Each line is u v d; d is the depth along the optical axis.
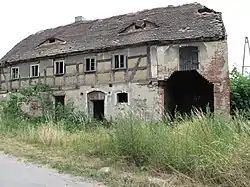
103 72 22.03
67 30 27.34
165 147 7.43
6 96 27.19
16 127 16.19
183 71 19.69
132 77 20.80
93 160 8.88
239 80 21.12
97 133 11.28
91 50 22.36
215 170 6.10
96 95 22.34
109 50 21.81
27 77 25.92
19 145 11.84
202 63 18.88
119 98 21.42
